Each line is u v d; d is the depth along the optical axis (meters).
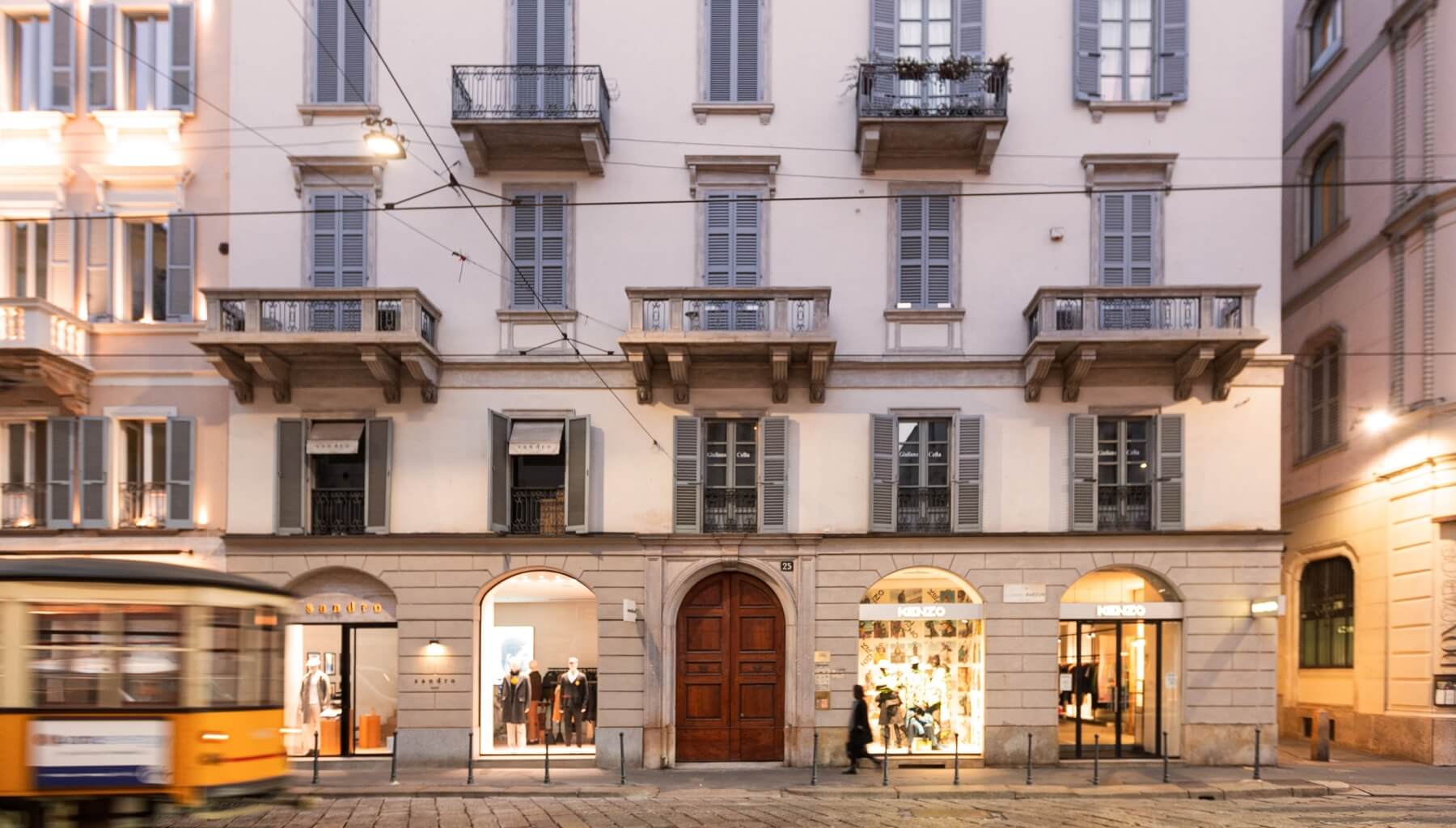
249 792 12.47
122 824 11.77
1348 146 24.45
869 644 21.16
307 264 21.17
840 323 21.09
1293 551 26.38
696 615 21.11
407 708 20.61
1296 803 16.69
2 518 21.08
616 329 21.12
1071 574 20.67
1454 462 20.48
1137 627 21.14
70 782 11.45
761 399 21.08
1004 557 20.72
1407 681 21.39
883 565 20.73
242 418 21.05
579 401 21.17
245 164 21.30
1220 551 20.61
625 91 21.34
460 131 20.28
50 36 21.70
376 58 21.34
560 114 20.55
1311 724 25.17
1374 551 22.70
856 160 21.22
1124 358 20.59
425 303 20.55
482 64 21.14
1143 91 21.42
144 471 21.42
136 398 21.31
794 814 15.27
